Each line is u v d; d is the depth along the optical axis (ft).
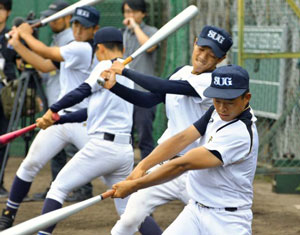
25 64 44.91
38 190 47.67
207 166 22.26
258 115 52.90
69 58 36.01
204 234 23.61
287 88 52.21
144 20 61.57
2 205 42.80
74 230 37.19
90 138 32.40
